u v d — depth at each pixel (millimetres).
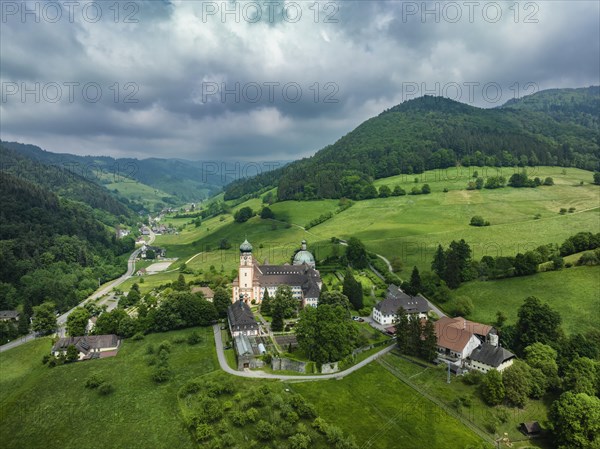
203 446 98438
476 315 170875
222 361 141500
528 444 103125
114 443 102375
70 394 124938
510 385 117188
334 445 99562
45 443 104438
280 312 173125
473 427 108062
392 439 102938
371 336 159625
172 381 129000
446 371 131750
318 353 135250
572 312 158625
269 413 109000
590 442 97438
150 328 172125
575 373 117438
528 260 188500
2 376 142875
